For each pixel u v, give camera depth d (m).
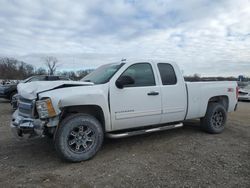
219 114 6.13
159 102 5.04
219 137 5.72
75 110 4.29
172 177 3.50
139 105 4.76
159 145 5.02
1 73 62.19
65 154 3.95
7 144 5.13
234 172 3.67
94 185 3.26
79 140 4.10
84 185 3.25
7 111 10.24
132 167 3.86
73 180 3.40
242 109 11.39
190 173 3.63
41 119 3.90
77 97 4.02
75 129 4.09
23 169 3.79
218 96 6.24
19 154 4.51
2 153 4.56
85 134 4.16
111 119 4.45
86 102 4.12
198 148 4.83
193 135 5.86
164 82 5.21
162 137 5.66
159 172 3.67
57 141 3.96
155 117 5.02
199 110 5.79
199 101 5.76
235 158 4.28
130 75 4.78
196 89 5.71
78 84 4.30
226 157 4.32
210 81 6.13
